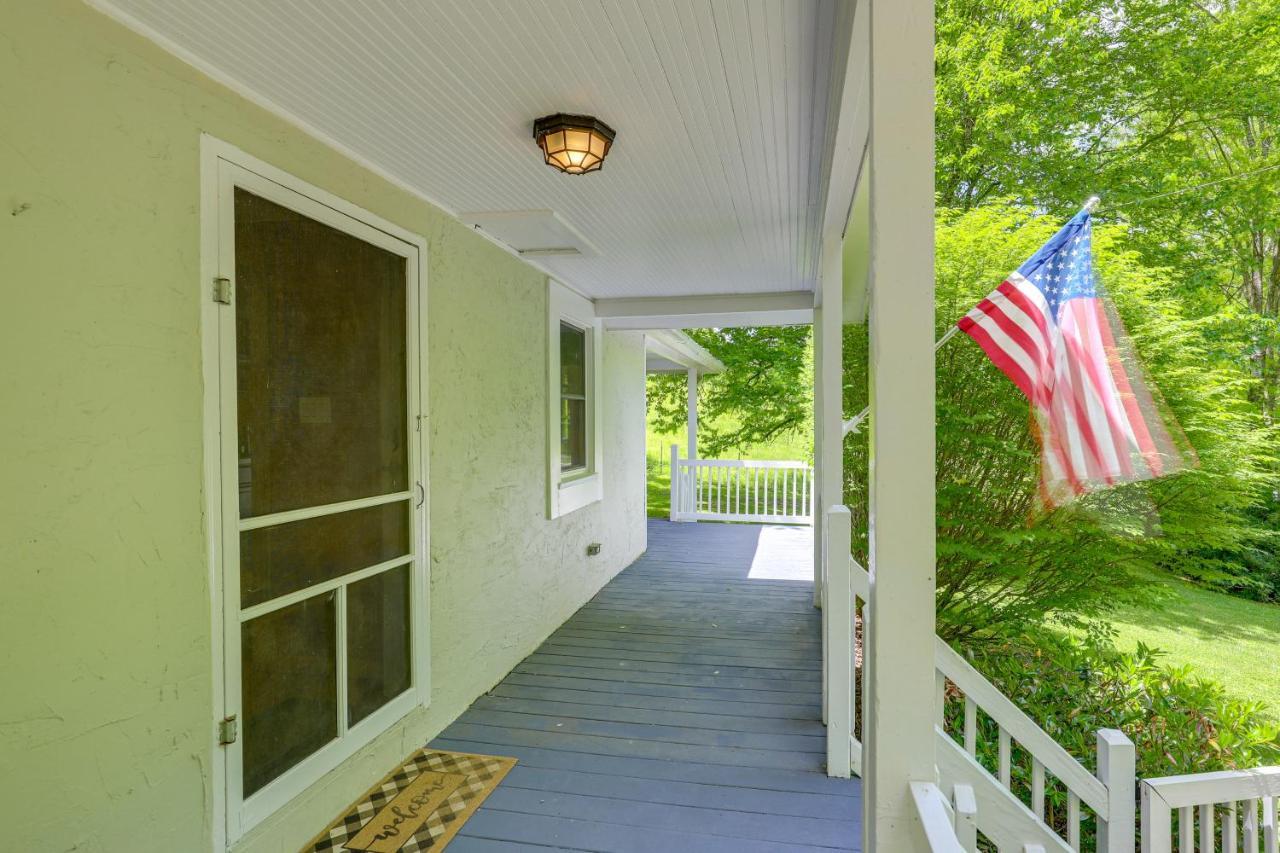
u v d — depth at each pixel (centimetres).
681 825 241
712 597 568
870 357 123
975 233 474
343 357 249
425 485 299
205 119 187
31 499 143
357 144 243
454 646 328
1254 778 209
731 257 417
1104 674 372
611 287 516
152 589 171
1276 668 526
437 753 294
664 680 381
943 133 791
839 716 276
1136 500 432
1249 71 726
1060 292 219
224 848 192
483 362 361
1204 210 738
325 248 240
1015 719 232
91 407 155
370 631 265
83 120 153
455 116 219
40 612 145
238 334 201
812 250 400
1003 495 449
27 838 142
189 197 182
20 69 140
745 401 1569
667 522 1003
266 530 212
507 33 169
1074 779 223
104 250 158
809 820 244
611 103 209
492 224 338
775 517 992
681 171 270
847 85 168
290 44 175
